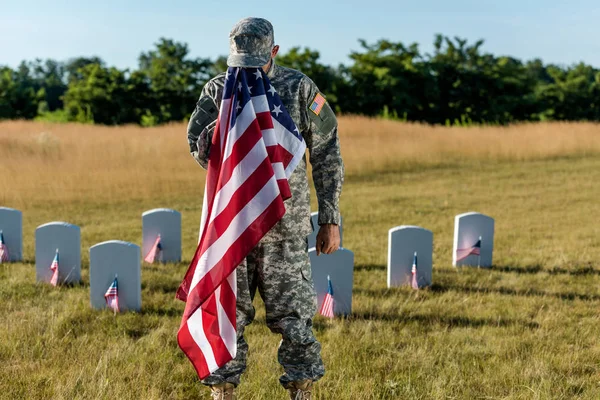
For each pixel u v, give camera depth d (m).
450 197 14.43
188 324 2.72
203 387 3.89
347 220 11.38
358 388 3.80
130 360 4.27
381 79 47.97
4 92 54.31
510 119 49.94
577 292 6.54
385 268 7.79
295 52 48.56
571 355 4.50
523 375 4.08
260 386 3.72
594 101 54.69
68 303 5.91
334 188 2.80
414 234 6.79
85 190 14.89
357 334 5.00
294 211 2.71
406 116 47.75
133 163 19.31
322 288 5.85
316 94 2.76
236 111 2.60
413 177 18.23
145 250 8.08
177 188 15.70
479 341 4.89
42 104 70.25
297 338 2.73
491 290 6.66
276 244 2.70
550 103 54.84
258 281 2.77
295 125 2.63
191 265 2.76
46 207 12.85
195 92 50.59
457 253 7.81
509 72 49.94
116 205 13.37
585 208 12.57
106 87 50.03
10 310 5.63
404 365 4.28
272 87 2.65
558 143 24.34
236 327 2.78
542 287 6.76
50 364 4.21
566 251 8.63
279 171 2.58
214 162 2.64
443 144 24.30
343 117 32.72
